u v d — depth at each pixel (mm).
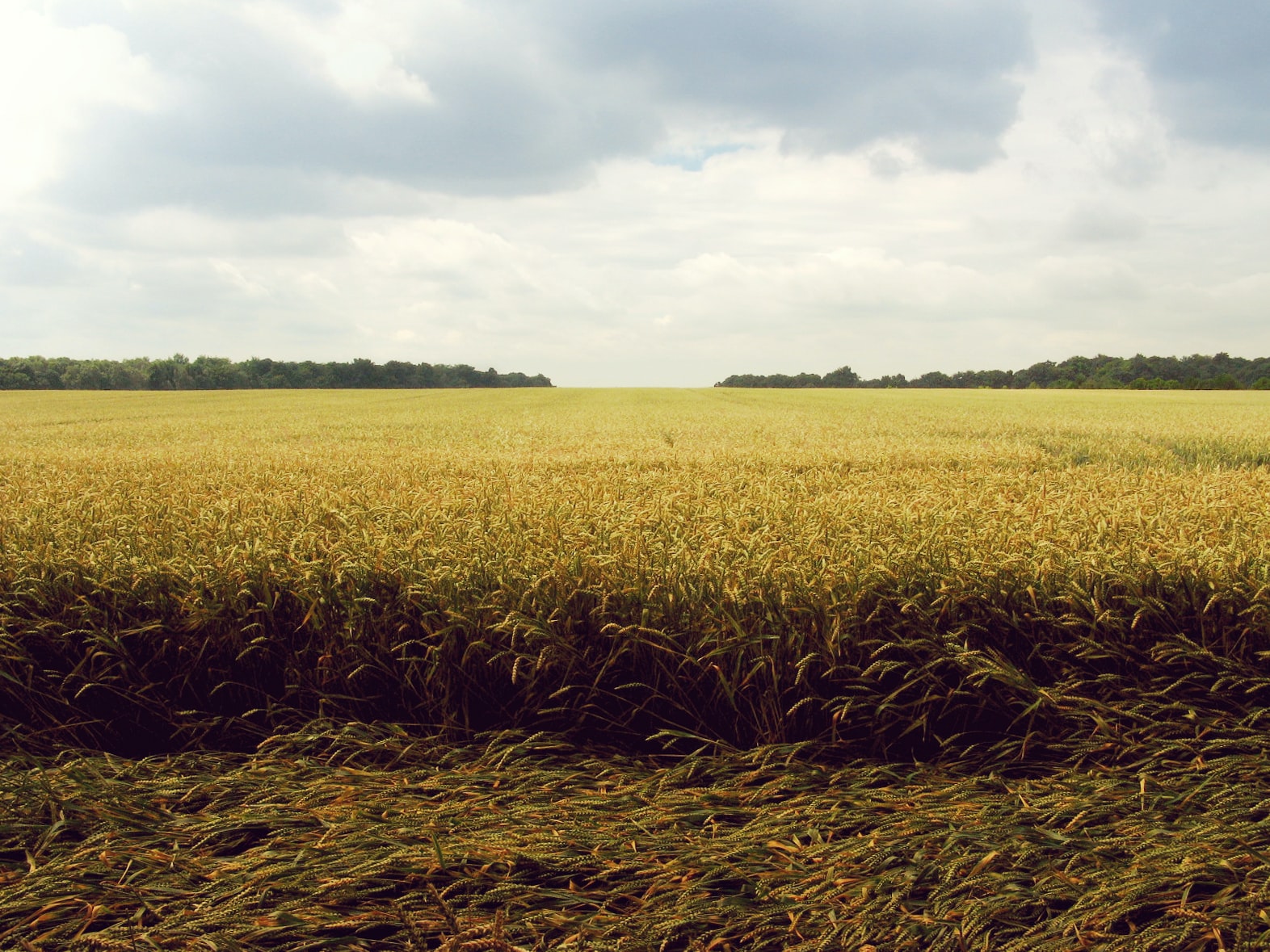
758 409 34250
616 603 3521
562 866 2453
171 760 3268
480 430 20078
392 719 3582
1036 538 4195
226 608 3674
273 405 43656
